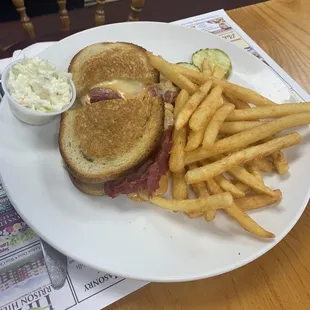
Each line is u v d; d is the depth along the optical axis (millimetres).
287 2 514
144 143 315
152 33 420
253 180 308
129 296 268
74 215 291
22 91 311
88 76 351
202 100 330
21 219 297
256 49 453
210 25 473
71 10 654
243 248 284
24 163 310
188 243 289
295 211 309
